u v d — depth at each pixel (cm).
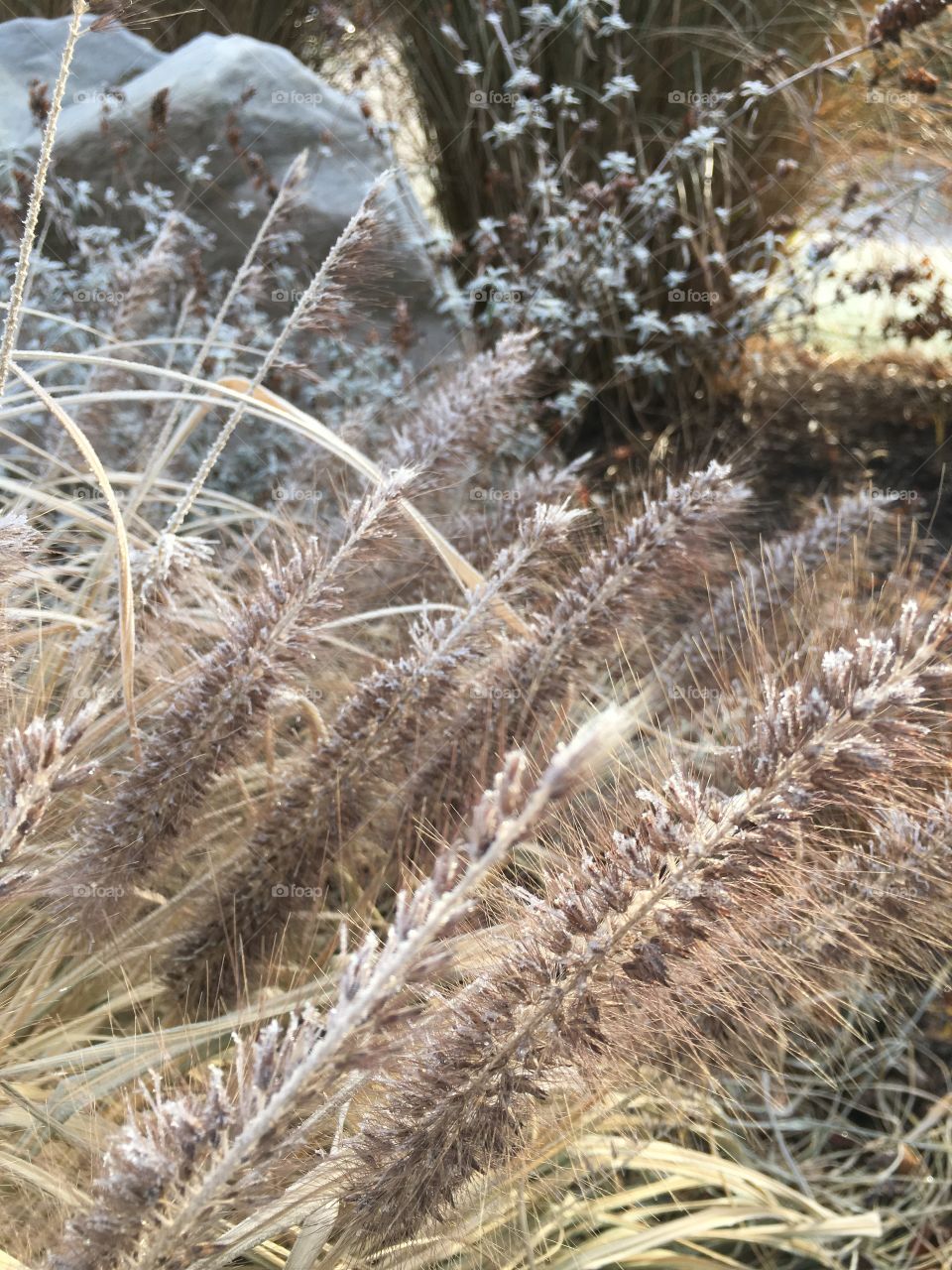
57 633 39
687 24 89
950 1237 43
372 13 89
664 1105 38
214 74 72
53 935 34
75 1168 28
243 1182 19
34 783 19
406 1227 25
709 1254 37
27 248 30
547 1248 34
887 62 80
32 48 77
